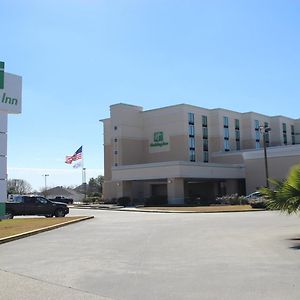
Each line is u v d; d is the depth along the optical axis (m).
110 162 79.69
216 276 9.23
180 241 15.51
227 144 78.69
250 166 65.00
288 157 61.16
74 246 14.85
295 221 22.78
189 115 74.31
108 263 11.28
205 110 77.50
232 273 9.48
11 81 28.09
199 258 11.62
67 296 7.91
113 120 76.44
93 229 21.36
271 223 21.92
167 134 74.81
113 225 23.78
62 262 11.60
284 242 14.20
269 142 86.06
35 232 19.22
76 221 26.42
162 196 62.94
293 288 7.96
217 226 21.22
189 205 53.44
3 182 27.73
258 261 10.83
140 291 8.16
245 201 50.88
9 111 27.92
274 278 8.84
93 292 8.17
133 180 66.19
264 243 14.10
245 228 19.61
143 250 13.49
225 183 69.50
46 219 27.56
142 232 19.30
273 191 16.00
